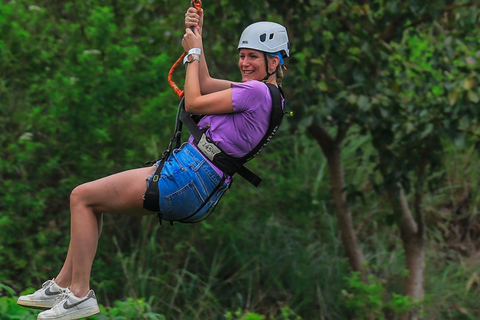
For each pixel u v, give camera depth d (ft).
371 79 82.17
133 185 42.75
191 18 44.14
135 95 89.81
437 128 83.51
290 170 108.78
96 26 85.97
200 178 42.16
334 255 102.42
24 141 86.69
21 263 86.28
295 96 84.99
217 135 42.34
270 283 97.71
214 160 42.24
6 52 88.43
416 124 83.30
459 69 78.07
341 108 84.38
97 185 42.91
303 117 82.74
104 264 90.38
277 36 43.60
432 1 81.82
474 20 83.56
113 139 90.17
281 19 93.50
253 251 98.78
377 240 107.86
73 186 90.33
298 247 101.86
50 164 88.58
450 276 104.88
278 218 105.70
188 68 43.27
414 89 83.66
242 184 99.60
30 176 94.68
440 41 85.40
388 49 81.00
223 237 95.50
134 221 97.45
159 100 85.30
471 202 114.83
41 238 87.40
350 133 114.01
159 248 96.94
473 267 106.63
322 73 85.71
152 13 87.86
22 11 90.07
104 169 88.79
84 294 43.55
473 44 83.87
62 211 97.45
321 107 82.23
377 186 89.25
